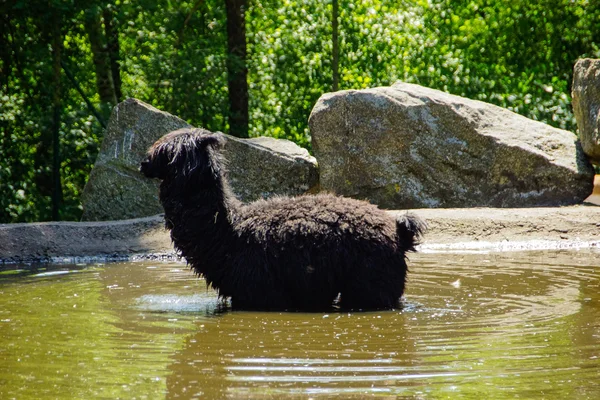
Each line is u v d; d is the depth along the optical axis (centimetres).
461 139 1316
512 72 2292
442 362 512
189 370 495
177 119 1366
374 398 441
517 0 2286
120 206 1344
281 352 538
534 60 2311
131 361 517
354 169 1345
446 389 455
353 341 570
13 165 1806
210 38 2161
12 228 1066
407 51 2236
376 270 693
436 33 2347
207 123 2100
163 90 2086
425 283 807
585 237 1073
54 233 1071
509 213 1118
